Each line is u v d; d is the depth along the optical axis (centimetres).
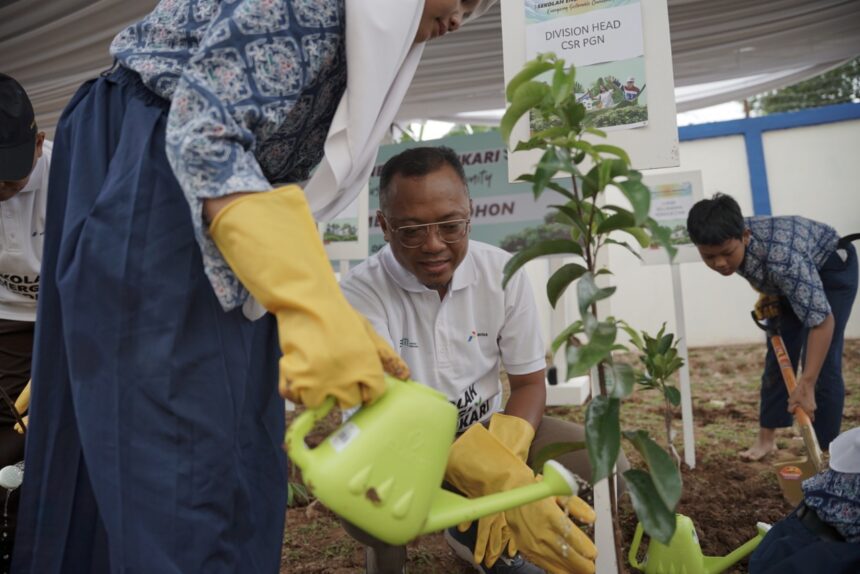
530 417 171
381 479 83
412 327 175
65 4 336
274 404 118
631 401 485
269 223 87
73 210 105
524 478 124
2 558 162
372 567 167
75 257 101
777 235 262
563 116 96
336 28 106
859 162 669
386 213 155
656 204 327
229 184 89
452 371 176
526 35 156
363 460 83
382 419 86
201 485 99
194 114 92
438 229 150
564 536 113
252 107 96
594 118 151
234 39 96
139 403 98
